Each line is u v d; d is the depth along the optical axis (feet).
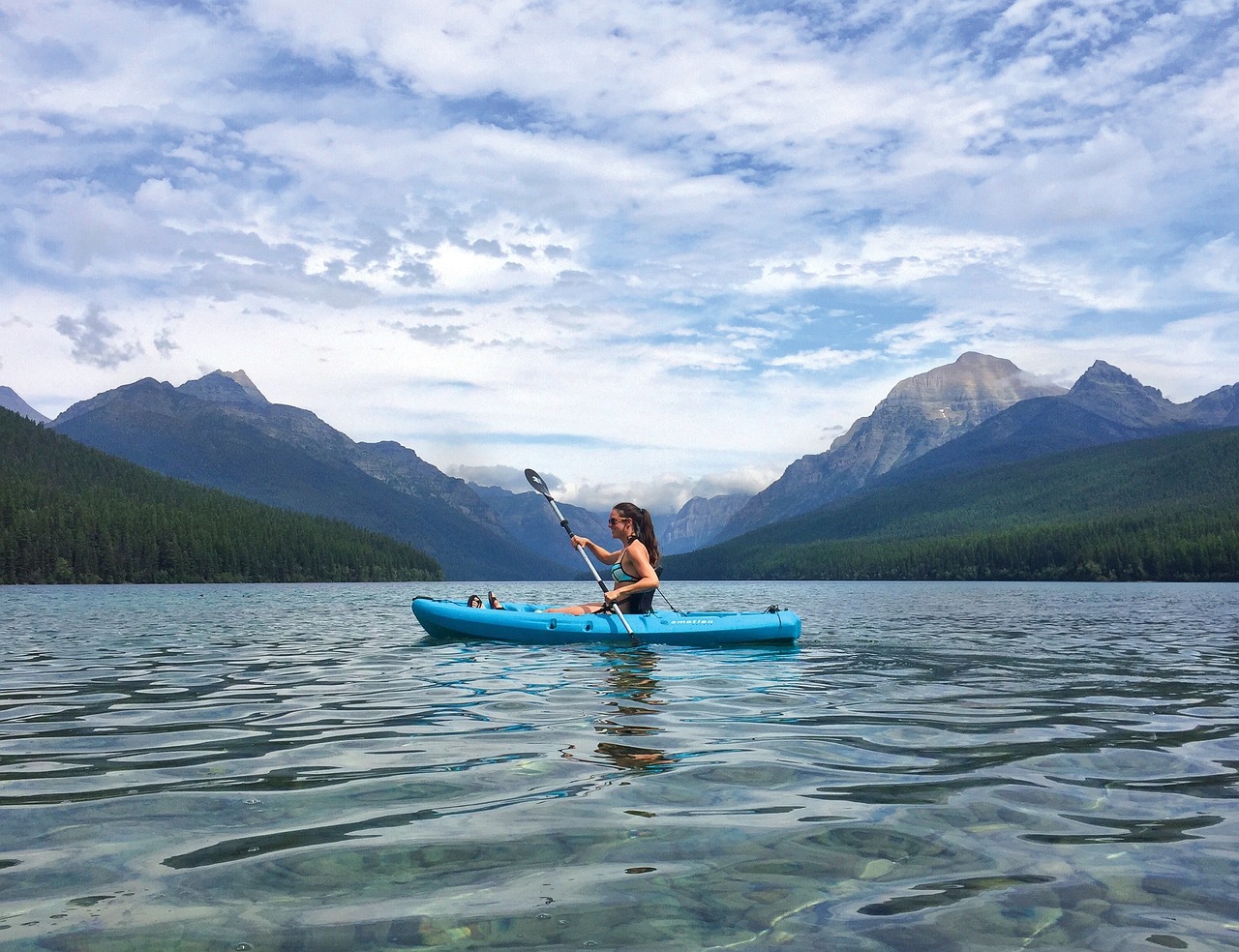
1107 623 65.26
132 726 20.54
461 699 24.09
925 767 16.07
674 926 8.84
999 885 10.12
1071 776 15.47
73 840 11.57
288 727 20.15
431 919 8.95
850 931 8.77
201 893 9.62
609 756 16.80
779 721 20.74
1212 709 23.15
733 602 116.78
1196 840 11.84
